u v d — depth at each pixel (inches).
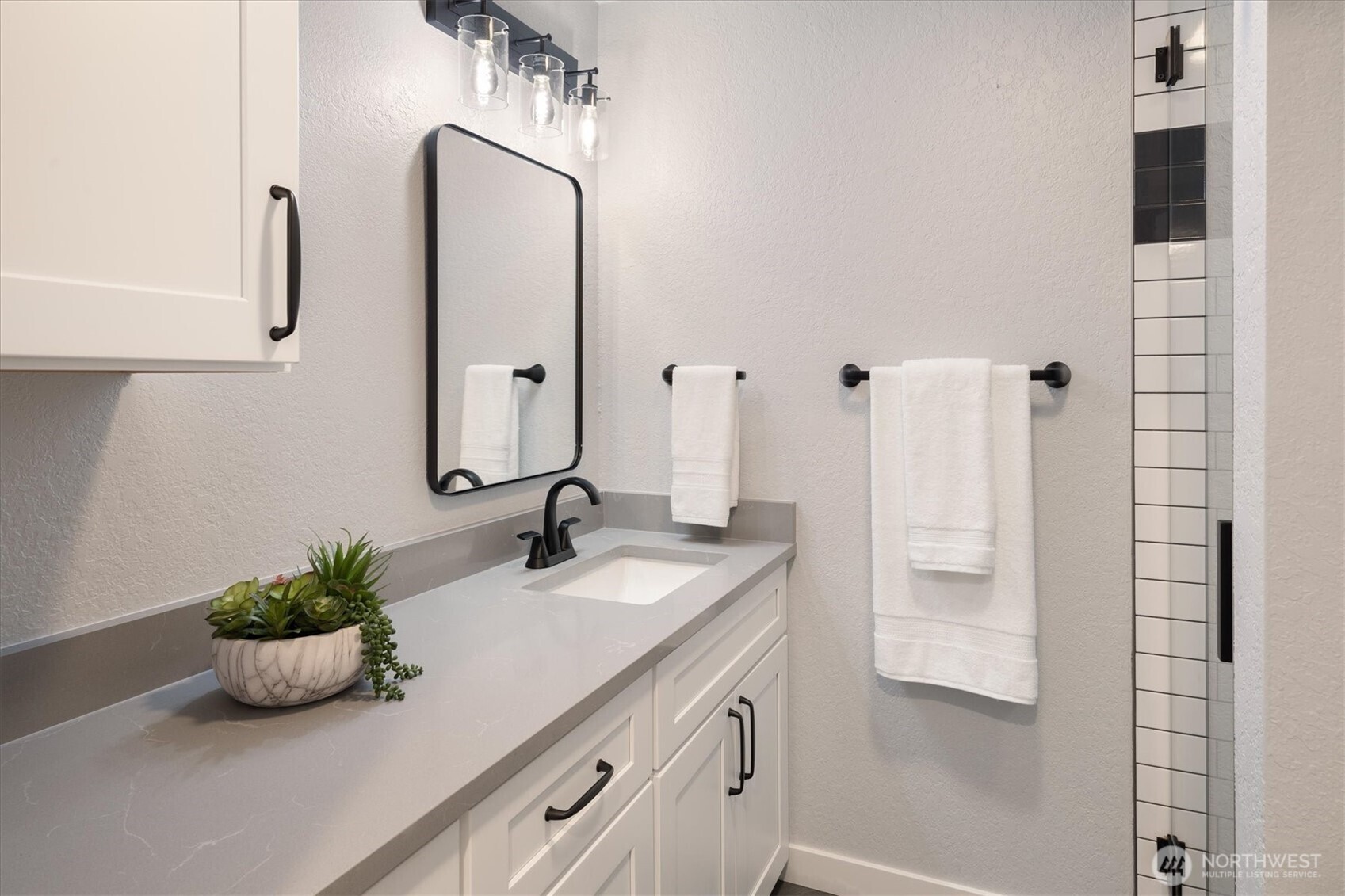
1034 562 68.3
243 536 48.2
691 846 55.7
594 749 42.7
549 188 76.6
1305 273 31.6
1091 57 65.6
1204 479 56.5
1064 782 69.1
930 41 71.2
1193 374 60.2
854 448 75.7
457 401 64.8
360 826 29.0
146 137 28.7
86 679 39.3
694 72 80.9
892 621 71.2
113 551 41.3
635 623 52.9
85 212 26.9
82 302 26.6
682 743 53.9
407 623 53.1
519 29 70.1
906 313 73.0
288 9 34.3
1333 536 31.5
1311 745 32.0
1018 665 66.2
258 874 26.2
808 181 76.5
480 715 38.3
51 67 25.9
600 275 86.0
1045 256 67.7
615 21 84.3
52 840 28.2
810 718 78.6
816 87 75.8
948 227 71.1
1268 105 32.0
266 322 33.4
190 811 30.1
